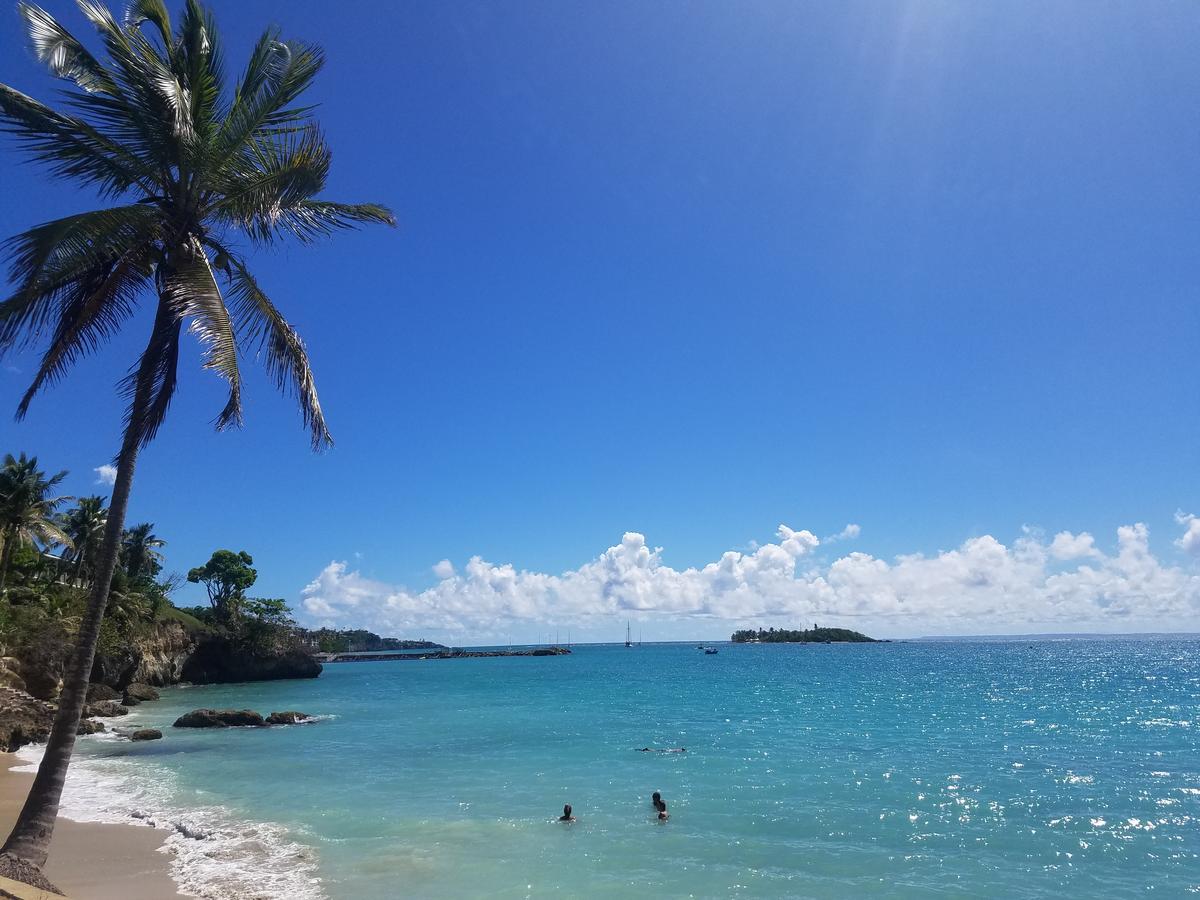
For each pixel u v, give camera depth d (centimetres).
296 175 1159
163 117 1075
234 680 8319
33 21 1029
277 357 1242
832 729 3519
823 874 1348
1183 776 2255
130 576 6462
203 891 1244
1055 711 4359
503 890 1262
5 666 3306
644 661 15450
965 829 1648
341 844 1545
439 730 3588
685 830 1652
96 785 2202
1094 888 1273
